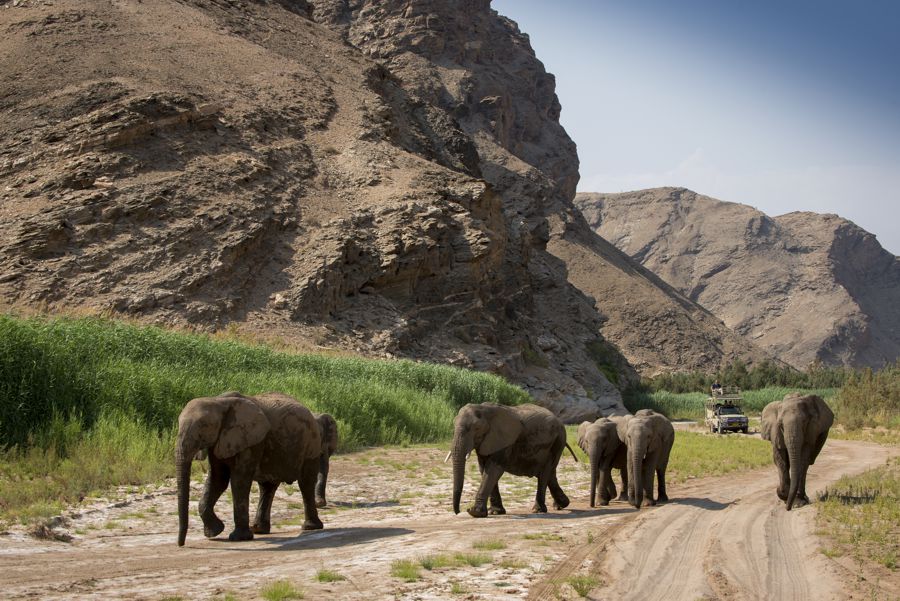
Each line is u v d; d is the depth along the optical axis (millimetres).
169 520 13117
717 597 8797
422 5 178750
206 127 60188
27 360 18875
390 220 58188
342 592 8523
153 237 49219
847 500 15383
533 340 72562
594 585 9039
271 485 12516
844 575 9727
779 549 11250
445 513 14727
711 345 184375
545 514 14609
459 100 169000
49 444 17312
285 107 69625
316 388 27359
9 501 13195
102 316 38938
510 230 79188
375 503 16203
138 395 20531
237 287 49281
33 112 58031
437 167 68438
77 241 47500
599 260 193625
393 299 55969
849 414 51812
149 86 63031
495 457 14195
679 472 21266
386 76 92438
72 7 76000
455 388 39656
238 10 91188
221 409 11125
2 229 46938
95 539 11500
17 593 8102
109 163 52688
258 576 9195
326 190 61469
